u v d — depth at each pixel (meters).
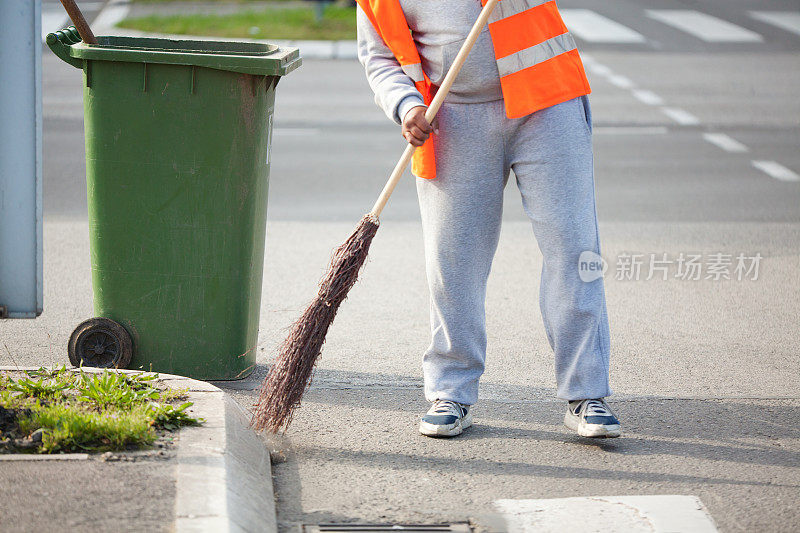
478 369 6.11
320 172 13.92
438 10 5.64
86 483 4.61
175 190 6.54
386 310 8.62
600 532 4.81
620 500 5.16
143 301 6.70
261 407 5.70
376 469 5.52
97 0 30.91
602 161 14.71
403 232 11.16
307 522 4.87
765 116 17.94
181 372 6.81
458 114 5.73
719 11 30.77
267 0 31.77
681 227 11.41
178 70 6.37
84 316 8.23
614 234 11.09
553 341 5.95
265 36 25.05
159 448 5.05
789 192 13.07
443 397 6.03
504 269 9.89
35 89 6.49
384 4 5.71
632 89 20.17
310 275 9.53
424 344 7.81
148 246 6.62
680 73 21.94
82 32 6.55
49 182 13.14
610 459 5.70
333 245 10.55
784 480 5.45
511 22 5.55
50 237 10.68
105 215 6.61
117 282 6.69
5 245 6.68
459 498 5.17
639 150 15.41
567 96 5.63
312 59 23.48
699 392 6.83
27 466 4.75
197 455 4.98
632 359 7.51
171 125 6.44
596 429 5.79
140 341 6.76
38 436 5.04
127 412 5.41
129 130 6.46
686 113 18.09
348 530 4.79
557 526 4.86
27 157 6.57
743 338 8.02
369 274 9.64
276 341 7.81
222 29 25.78
